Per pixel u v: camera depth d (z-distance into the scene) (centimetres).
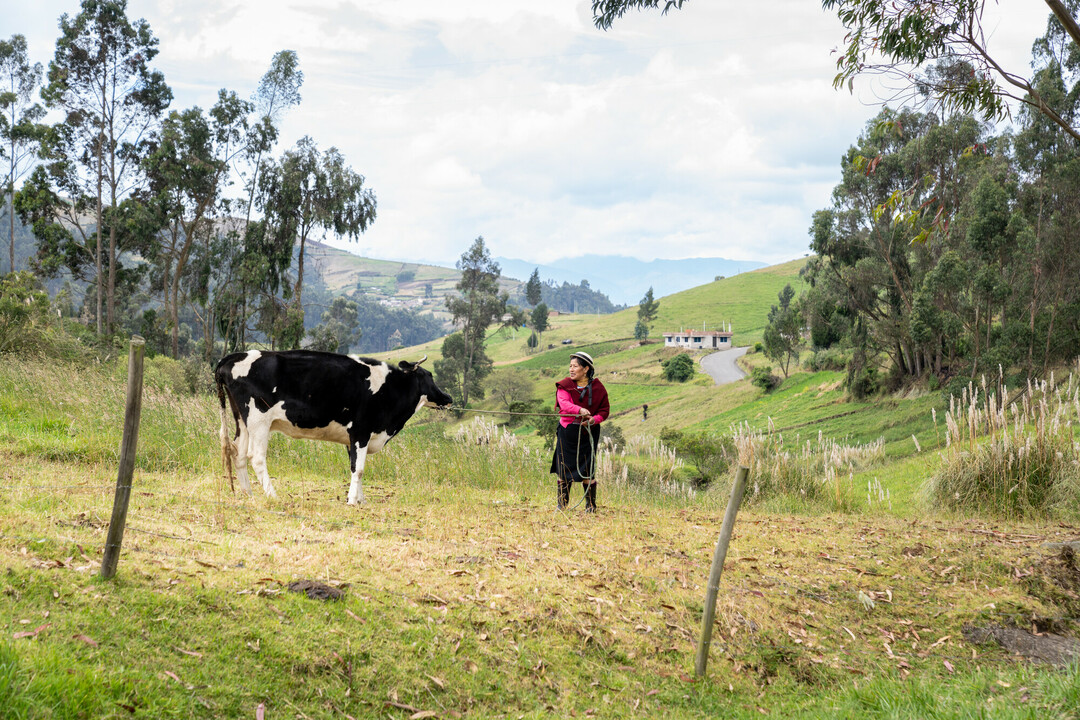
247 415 786
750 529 835
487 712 409
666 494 1274
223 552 519
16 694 297
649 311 14538
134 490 702
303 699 374
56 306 2917
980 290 3612
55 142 4606
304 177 4644
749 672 510
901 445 3531
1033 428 1165
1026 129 3738
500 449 1220
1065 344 3438
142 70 4722
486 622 489
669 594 591
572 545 691
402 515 766
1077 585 673
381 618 459
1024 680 496
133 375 418
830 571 689
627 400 8544
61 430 994
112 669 340
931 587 669
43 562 425
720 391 7625
